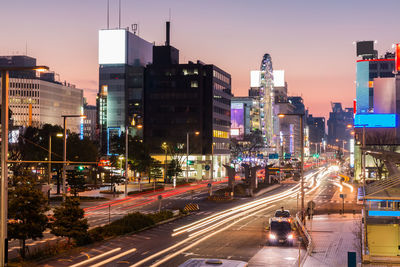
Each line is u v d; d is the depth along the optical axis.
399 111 138.12
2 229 25.84
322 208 76.69
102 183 130.12
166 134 166.75
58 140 104.44
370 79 152.50
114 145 127.00
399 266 36.16
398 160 44.88
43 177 128.12
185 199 91.50
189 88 166.38
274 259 37.94
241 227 56.09
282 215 55.22
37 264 35.31
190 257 38.31
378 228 43.94
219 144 177.62
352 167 181.50
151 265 35.16
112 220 59.84
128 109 173.75
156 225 57.25
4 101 26.08
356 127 138.12
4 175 26.09
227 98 188.62
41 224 38.03
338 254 39.91
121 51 177.00
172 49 178.25
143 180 146.75
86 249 41.41
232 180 110.00
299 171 183.75
